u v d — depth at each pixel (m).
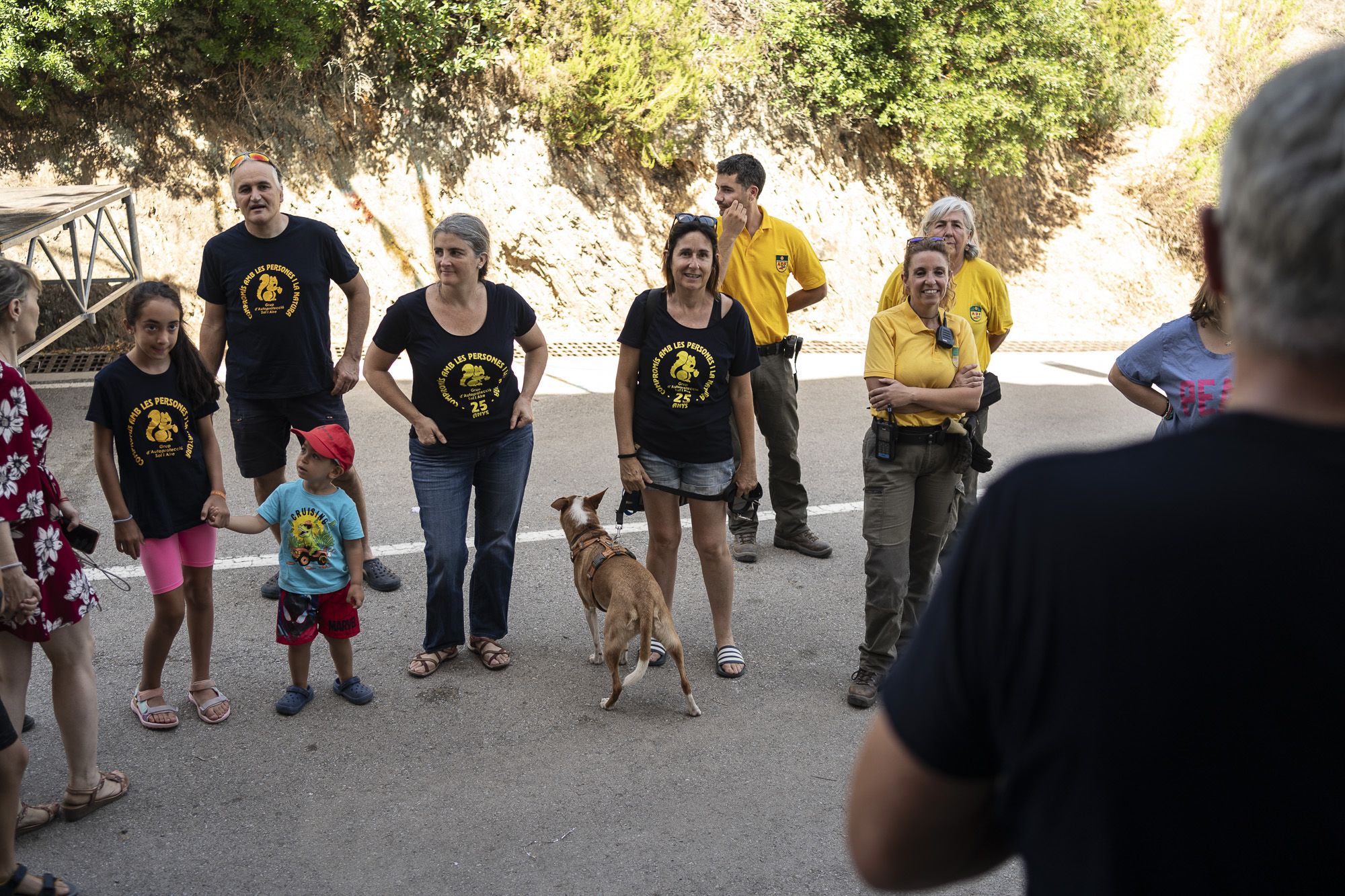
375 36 11.22
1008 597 0.87
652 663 4.57
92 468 6.72
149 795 3.49
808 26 13.10
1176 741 0.79
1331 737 0.78
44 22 9.36
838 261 13.79
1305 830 0.79
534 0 11.65
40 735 3.83
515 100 11.84
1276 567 0.78
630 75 11.63
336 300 11.22
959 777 0.94
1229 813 0.79
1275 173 0.78
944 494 4.24
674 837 3.35
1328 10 20.23
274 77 10.88
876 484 4.14
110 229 10.30
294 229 4.81
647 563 4.59
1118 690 0.81
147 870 3.11
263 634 4.70
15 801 2.73
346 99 11.19
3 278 3.02
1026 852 0.90
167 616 3.76
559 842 3.30
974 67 13.54
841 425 8.77
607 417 8.58
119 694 4.14
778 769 3.77
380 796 3.53
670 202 12.81
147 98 10.43
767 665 4.60
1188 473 0.83
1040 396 10.32
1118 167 17.08
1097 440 8.73
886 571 4.13
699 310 4.27
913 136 14.14
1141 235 16.52
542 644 4.72
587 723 4.05
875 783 0.98
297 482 3.98
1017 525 0.88
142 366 3.60
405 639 4.71
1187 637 0.79
